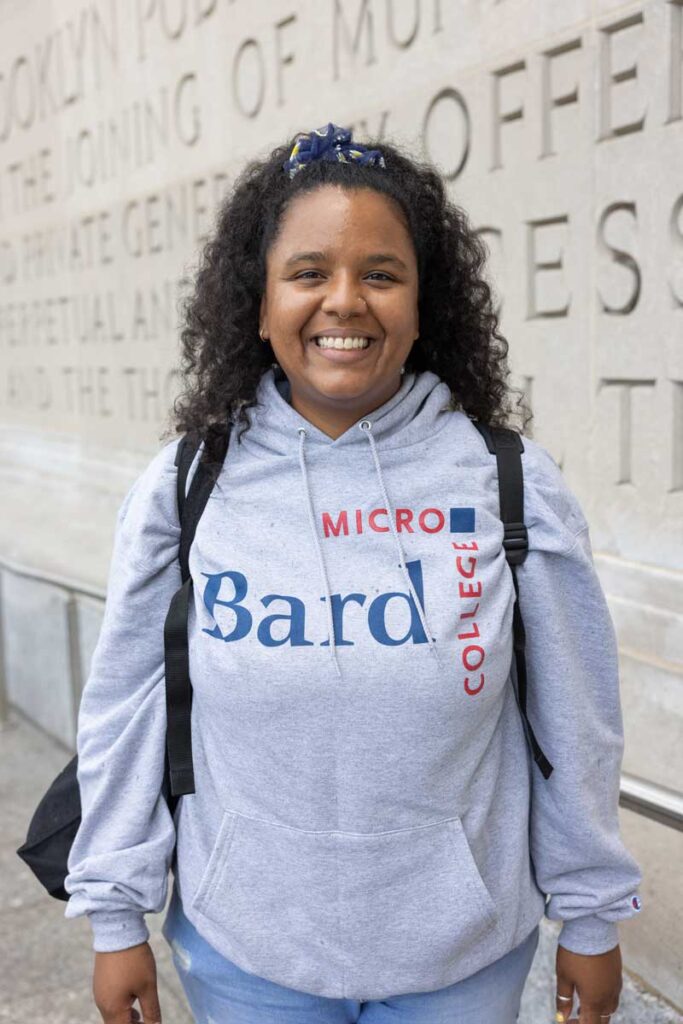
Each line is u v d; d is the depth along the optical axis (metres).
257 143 3.88
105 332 5.20
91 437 5.42
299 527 1.29
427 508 1.29
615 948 1.45
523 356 2.80
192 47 4.25
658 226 2.38
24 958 2.95
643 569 2.47
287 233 1.31
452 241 1.46
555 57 2.62
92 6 5.04
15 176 6.14
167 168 4.52
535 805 1.42
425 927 1.28
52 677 4.34
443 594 1.25
